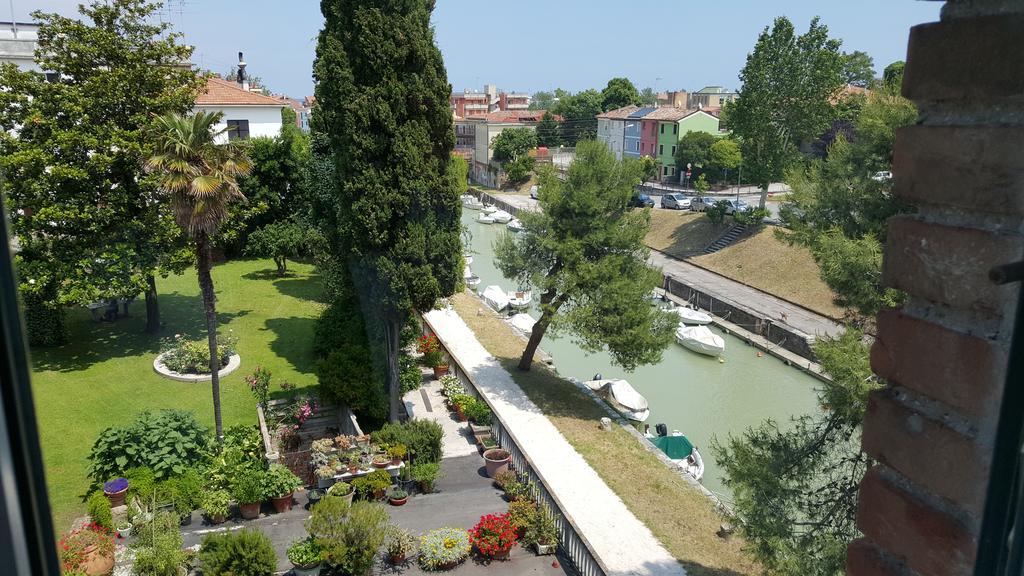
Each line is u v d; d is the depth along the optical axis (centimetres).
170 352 1944
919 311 188
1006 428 154
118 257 1908
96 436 1507
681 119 5978
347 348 1728
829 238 877
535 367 2361
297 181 2997
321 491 1460
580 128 8331
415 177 1538
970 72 168
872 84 891
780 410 2212
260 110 3497
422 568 1254
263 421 1620
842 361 871
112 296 1962
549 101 14475
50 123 1817
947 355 175
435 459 1591
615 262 1989
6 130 1839
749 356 2778
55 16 1864
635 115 6769
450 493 1542
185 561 1150
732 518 1020
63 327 1984
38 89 1831
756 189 5359
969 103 175
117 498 1285
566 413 2002
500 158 7331
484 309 3059
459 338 2638
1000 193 163
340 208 1614
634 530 1426
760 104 2112
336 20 1563
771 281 3316
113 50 1912
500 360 2405
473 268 4219
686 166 5844
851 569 212
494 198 6456
